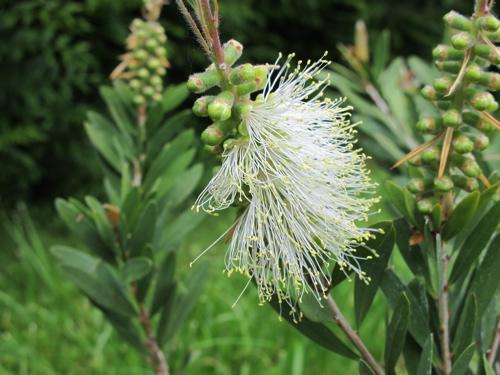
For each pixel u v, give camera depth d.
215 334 0.43
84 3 0.66
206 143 0.13
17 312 0.47
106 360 0.42
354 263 0.15
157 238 0.21
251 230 0.14
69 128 0.67
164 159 0.22
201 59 0.68
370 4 0.77
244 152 0.14
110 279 0.20
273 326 0.42
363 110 0.27
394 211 0.21
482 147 0.14
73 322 0.46
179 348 0.25
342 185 0.14
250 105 0.13
